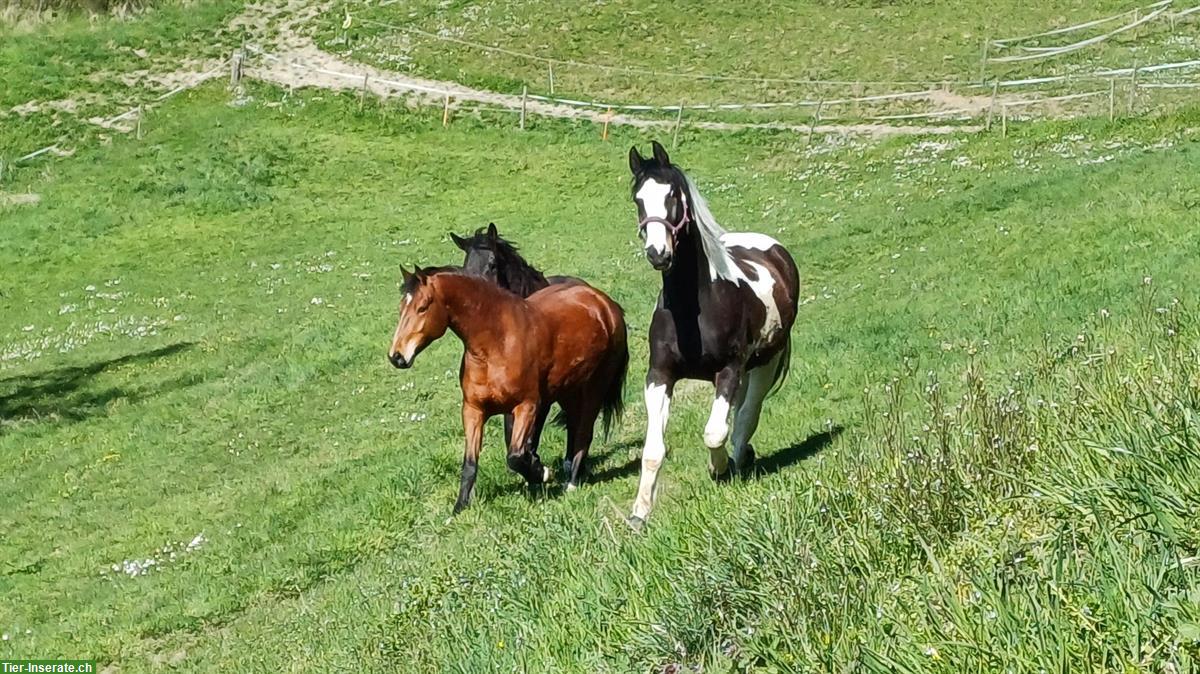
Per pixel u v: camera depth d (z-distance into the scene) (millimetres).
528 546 8430
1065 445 5816
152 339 24219
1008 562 4824
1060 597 4117
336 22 46031
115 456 17875
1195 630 3656
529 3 47250
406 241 30344
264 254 30438
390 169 36062
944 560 5172
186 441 18141
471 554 9312
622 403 12523
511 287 12914
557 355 11445
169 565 13172
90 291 28688
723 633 5523
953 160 29250
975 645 4059
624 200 32031
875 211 25812
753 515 6605
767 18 44969
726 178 32312
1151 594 4043
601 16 45812
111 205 34438
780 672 4676
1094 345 9195
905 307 16516
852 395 12703
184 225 33188
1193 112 28078
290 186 35344
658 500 9867
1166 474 4781
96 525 15227
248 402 19500
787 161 33281
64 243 32406
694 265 9078
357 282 27078
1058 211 20547
